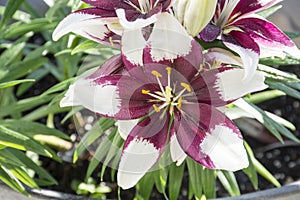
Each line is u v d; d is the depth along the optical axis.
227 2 0.63
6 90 0.96
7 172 0.74
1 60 0.87
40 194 0.76
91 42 0.71
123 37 0.57
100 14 0.61
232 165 0.59
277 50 0.63
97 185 0.93
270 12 0.82
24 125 0.82
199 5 0.58
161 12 0.57
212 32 0.60
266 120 0.79
